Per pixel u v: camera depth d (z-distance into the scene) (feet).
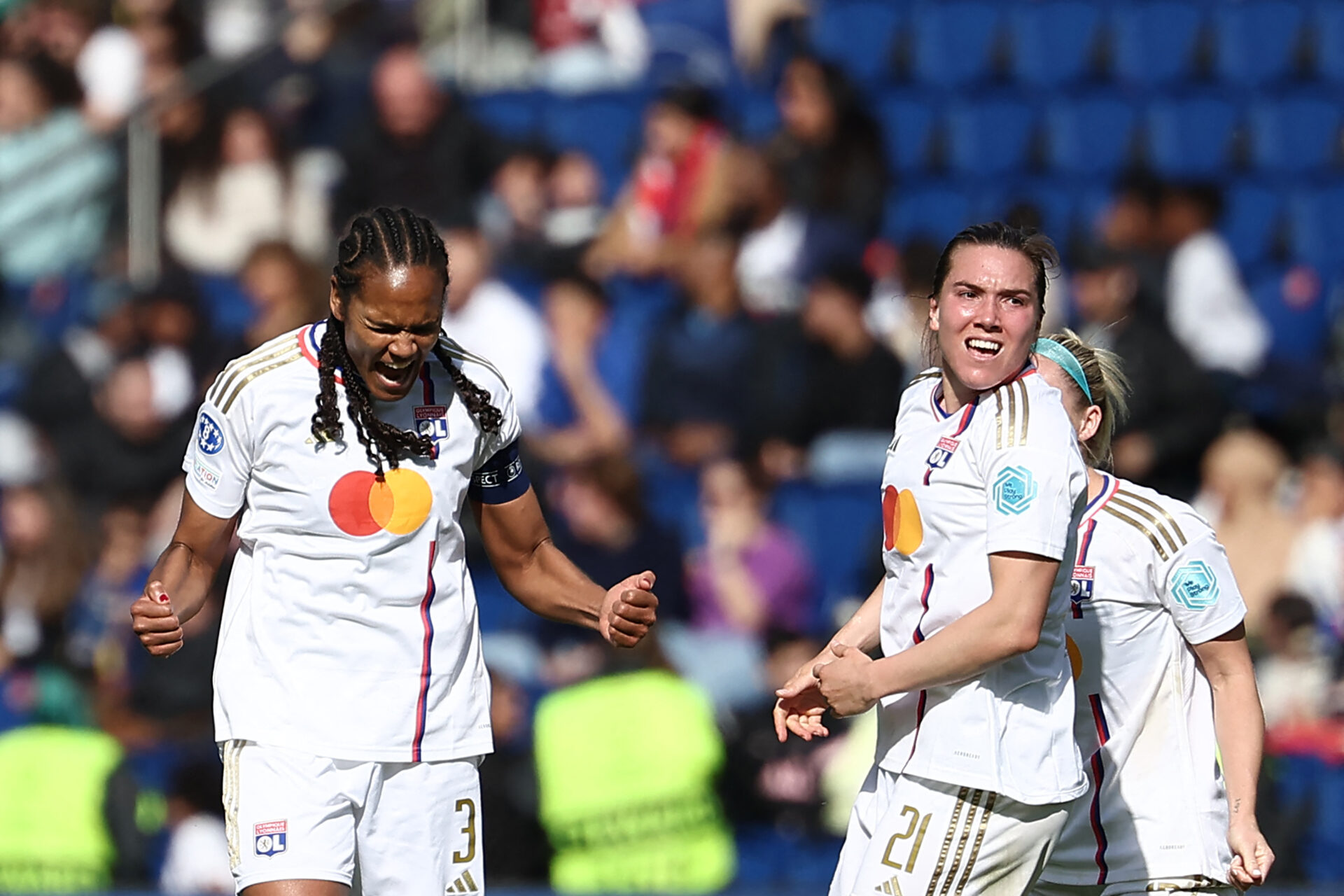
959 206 127.75
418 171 115.85
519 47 134.92
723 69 134.92
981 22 138.51
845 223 114.32
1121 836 44.78
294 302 105.91
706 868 83.82
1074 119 133.39
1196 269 113.50
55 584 96.27
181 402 102.53
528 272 114.83
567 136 129.08
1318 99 135.64
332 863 41.22
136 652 94.58
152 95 122.93
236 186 118.21
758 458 98.94
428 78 117.19
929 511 41.11
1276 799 88.22
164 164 118.62
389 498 41.57
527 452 99.09
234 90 121.08
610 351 107.86
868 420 104.42
